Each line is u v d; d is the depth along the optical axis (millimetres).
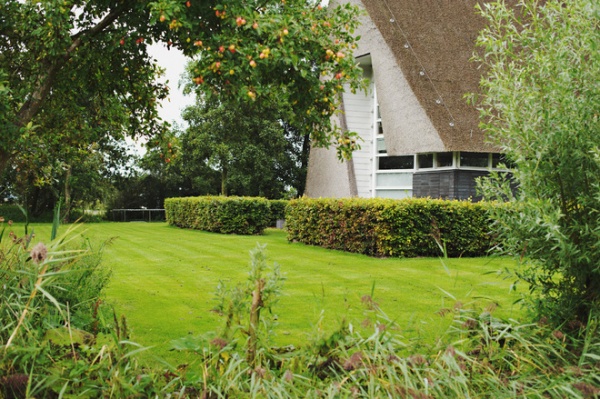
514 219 3729
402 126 18000
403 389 2453
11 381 2385
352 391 2545
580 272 3561
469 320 3396
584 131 3514
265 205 19500
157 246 14445
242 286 3213
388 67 18500
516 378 2896
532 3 3867
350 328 3111
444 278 8953
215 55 5344
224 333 2934
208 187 30766
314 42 5754
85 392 2502
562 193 3625
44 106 7602
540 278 3881
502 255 4047
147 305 6738
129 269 10102
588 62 3617
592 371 2775
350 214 12883
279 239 16750
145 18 6102
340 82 5977
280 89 6160
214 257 12062
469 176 17578
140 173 34312
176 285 8320
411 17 19547
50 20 5699
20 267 3459
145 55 7195
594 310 3473
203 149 28344
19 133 5723
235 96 5543
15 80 6742
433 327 4930
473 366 2871
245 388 2684
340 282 8578
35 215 31156
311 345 2990
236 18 5289
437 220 12094
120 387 2475
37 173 8430
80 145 8352
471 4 20641
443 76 18094
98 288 5035
